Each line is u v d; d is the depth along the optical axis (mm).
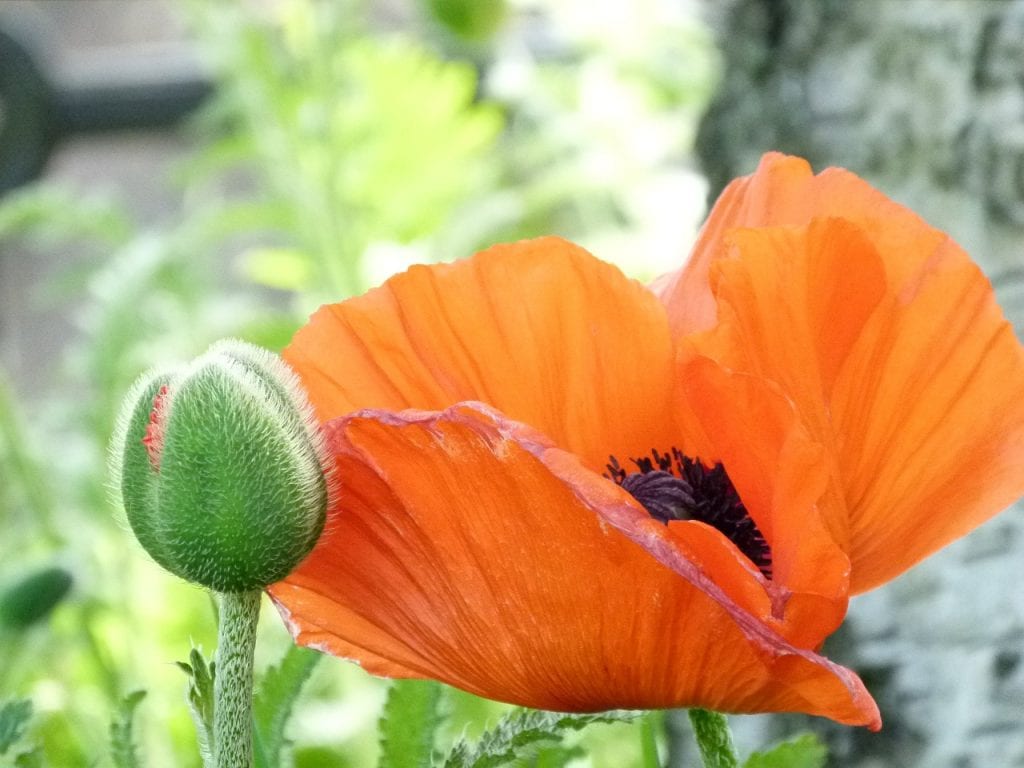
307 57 817
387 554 188
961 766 376
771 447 180
